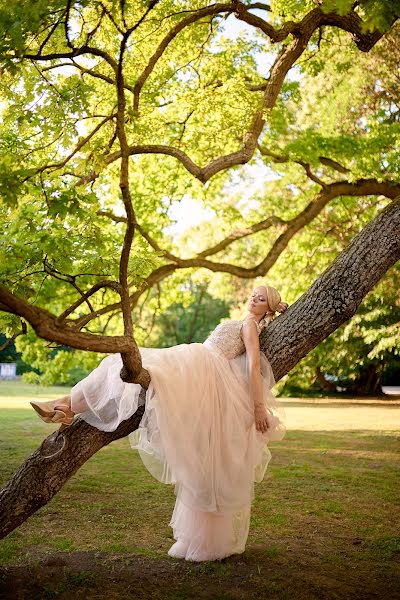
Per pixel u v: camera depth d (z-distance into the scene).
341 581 4.34
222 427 4.46
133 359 3.69
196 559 4.71
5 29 4.20
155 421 4.22
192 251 20.12
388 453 10.88
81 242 5.19
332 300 4.52
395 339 20.66
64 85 5.57
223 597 3.98
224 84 9.30
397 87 15.15
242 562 4.70
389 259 4.55
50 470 4.22
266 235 18.20
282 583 4.25
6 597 3.96
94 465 9.25
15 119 5.73
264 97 7.53
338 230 17.16
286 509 6.52
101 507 6.45
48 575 4.34
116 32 7.41
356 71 15.12
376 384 30.14
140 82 6.04
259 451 4.60
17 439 12.03
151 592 4.07
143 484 7.75
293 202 18.23
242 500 4.49
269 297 4.74
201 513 4.73
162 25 8.23
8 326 4.93
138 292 12.33
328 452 10.98
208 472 4.36
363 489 7.63
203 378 4.40
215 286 26.33
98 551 4.95
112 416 4.23
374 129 14.34
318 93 16.12
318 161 13.52
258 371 4.48
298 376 29.55
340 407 22.97
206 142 10.37
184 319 46.03
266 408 4.55
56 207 4.33
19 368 44.84
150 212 14.24
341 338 23.64
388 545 5.25
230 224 16.78
